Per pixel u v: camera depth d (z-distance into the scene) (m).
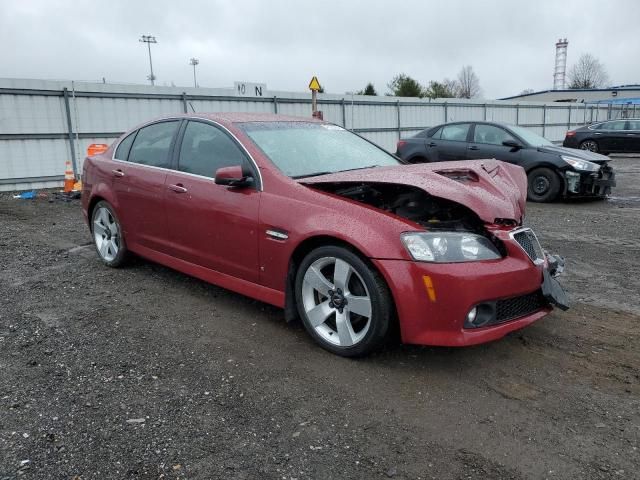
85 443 2.48
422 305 2.99
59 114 12.13
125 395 2.91
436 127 11.34
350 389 2.99
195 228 4.15
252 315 4.07
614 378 3.12
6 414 2.71
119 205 4.95
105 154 5.35
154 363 3.29
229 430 2.60
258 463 2.36
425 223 3.35
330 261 3.34
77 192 10.69
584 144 20.06
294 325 3.89
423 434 2.58
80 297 4.46
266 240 3.62
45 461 2.35
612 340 3.63
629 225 7.64
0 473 2.26
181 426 2.63
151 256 4.74
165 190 4.39
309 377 3.12
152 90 13.49
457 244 3.05
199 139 4.31
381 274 3.08
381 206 3.67
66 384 3.02
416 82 53.50
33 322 3.91
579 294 4.58
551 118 29.02
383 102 19.64
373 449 2.46
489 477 2.27
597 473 2.29
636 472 2.30
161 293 4.57
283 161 3.91
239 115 4.47
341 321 3.33
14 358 3.33
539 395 2.93
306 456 2.41
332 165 4.14
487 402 2.86
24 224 7.88
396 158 4.80
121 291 4.62
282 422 2.67
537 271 3.24
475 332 3.02
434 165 3.95
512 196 3.54
